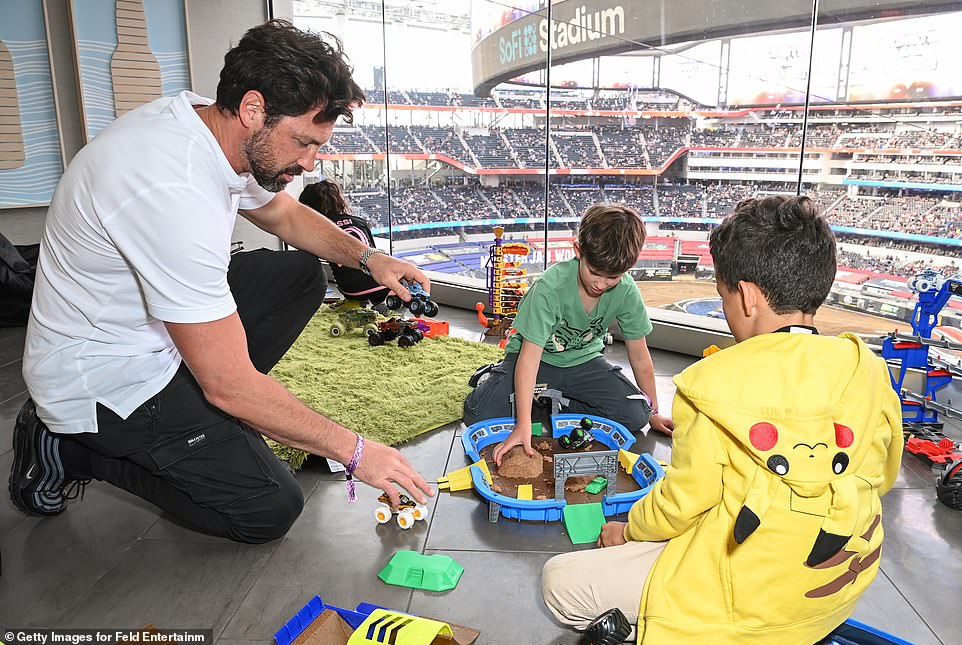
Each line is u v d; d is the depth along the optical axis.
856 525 0.92
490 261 3.28
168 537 1.60
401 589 1.41
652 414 2.17
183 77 3.89
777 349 0.95
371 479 1.31
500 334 3.12
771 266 0.97
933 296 2.05
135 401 1.37
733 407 0.92
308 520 1.67
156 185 1.16
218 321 1.20
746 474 0.93
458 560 1.50
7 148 3.44
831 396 0.91
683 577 0.99
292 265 1.78
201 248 1.17
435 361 2.71
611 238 1.75
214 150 1.22
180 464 1.42
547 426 2.16
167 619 1.33
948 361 2.23
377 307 3.26
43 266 1.34
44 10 3.44
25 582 1.44
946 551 1.53
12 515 1.69
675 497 0.99
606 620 1.02
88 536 1.61
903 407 2.07
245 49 1.17
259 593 1.40
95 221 1.22
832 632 1.11
